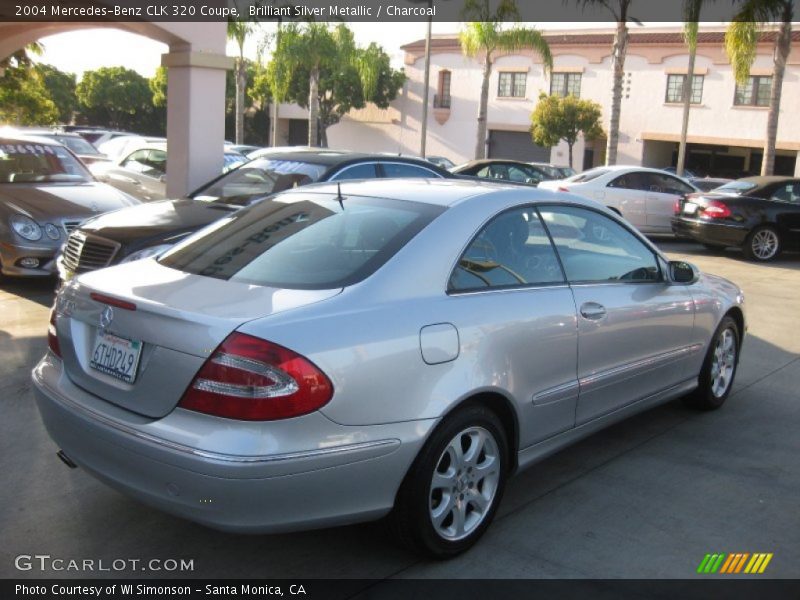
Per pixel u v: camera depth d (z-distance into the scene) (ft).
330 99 145.69
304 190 13.84
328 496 9.43
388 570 10.74
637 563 11.09
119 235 20.77
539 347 11.88
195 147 34.91
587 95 123.75
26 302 25.48
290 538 11.51
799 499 13.32
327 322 9.56
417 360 10.10
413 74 143.33
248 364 8.95
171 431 9.19
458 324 10.69
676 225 46.60
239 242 12.08
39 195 27.73
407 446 9.95
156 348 9.59
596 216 14.21
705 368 16.98
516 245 12.37
